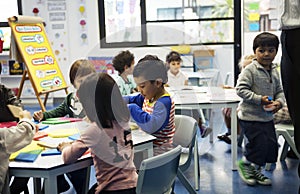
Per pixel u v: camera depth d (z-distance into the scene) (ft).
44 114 8.87
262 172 11.03
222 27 18.94
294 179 10.45
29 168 5.62
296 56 4.97
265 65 10.24
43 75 14.34
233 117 10.89
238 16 18.66
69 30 20.85
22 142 5.91
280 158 11.99
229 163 11.72
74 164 5.82
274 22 18.02
